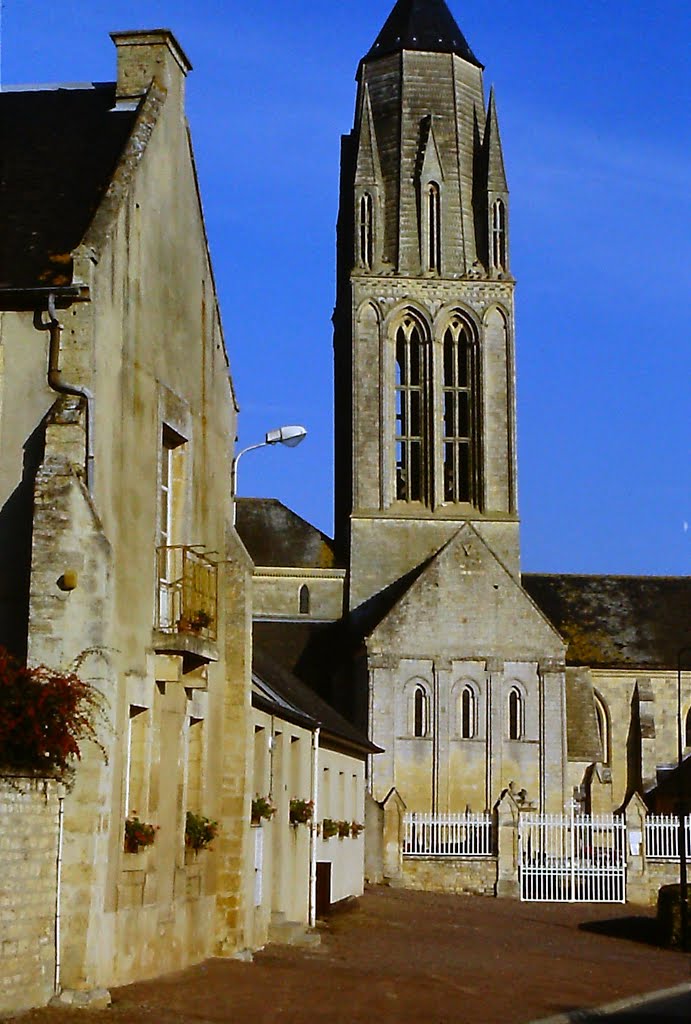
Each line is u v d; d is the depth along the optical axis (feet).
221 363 99.55
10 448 73.51
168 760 84.07
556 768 251.80
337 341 307.99
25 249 76.23
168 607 85.20
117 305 77.36
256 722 103.65
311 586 285.64
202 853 91.76
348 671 268.82
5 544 73.10
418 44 295.89
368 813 200.54
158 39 89.35
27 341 73.97
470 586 255.29
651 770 285.84
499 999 89.86
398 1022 74.90
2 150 84.74
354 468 280.72
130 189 79.87
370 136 290.35
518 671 254.06
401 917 151.84
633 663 291.99
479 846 201.67
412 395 286.87
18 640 72.54
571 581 311.47
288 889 119.55
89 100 90.43
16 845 63.62
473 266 289.53
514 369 286.46
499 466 284.00
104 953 71.31
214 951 93.71
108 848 71.46
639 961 125.29
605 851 200.23
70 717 66.28
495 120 294.25
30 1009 64.59
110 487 75.36
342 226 306.35
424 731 250.78
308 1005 77.61
